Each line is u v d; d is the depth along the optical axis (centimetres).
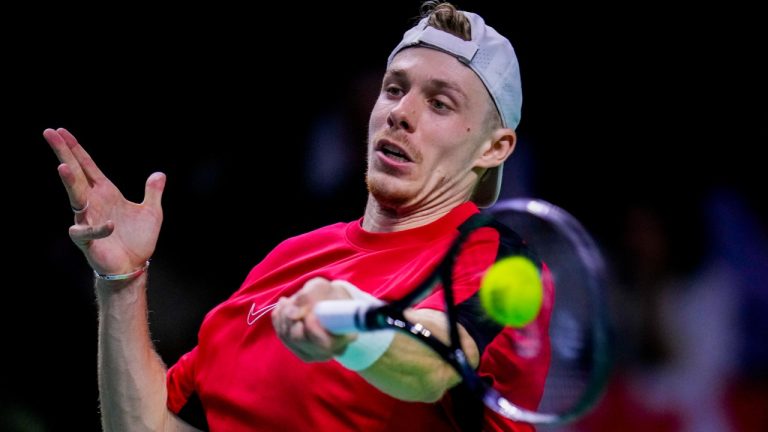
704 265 2175
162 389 1191
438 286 1036
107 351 1165
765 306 2106
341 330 808
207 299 2323
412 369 876
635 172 2461
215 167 2492
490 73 1152
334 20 2650
